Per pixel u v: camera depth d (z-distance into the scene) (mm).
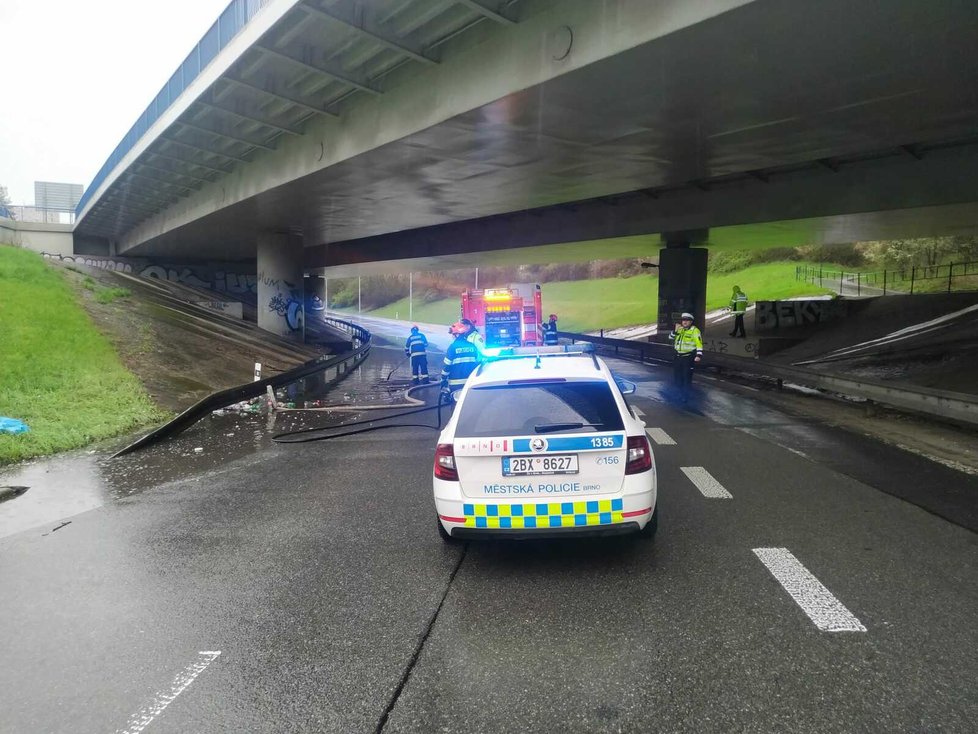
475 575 5078
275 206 24641
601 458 4984
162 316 25969
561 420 5102
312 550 5789
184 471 9438
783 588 4570
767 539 5559
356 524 6504
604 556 5332
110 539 6359
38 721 3336
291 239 32719
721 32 9273
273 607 4621
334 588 4918
